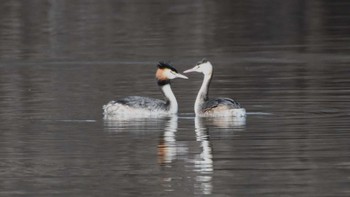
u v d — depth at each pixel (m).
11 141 17.83
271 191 14.16
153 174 15.28
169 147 17.14
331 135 17.80
